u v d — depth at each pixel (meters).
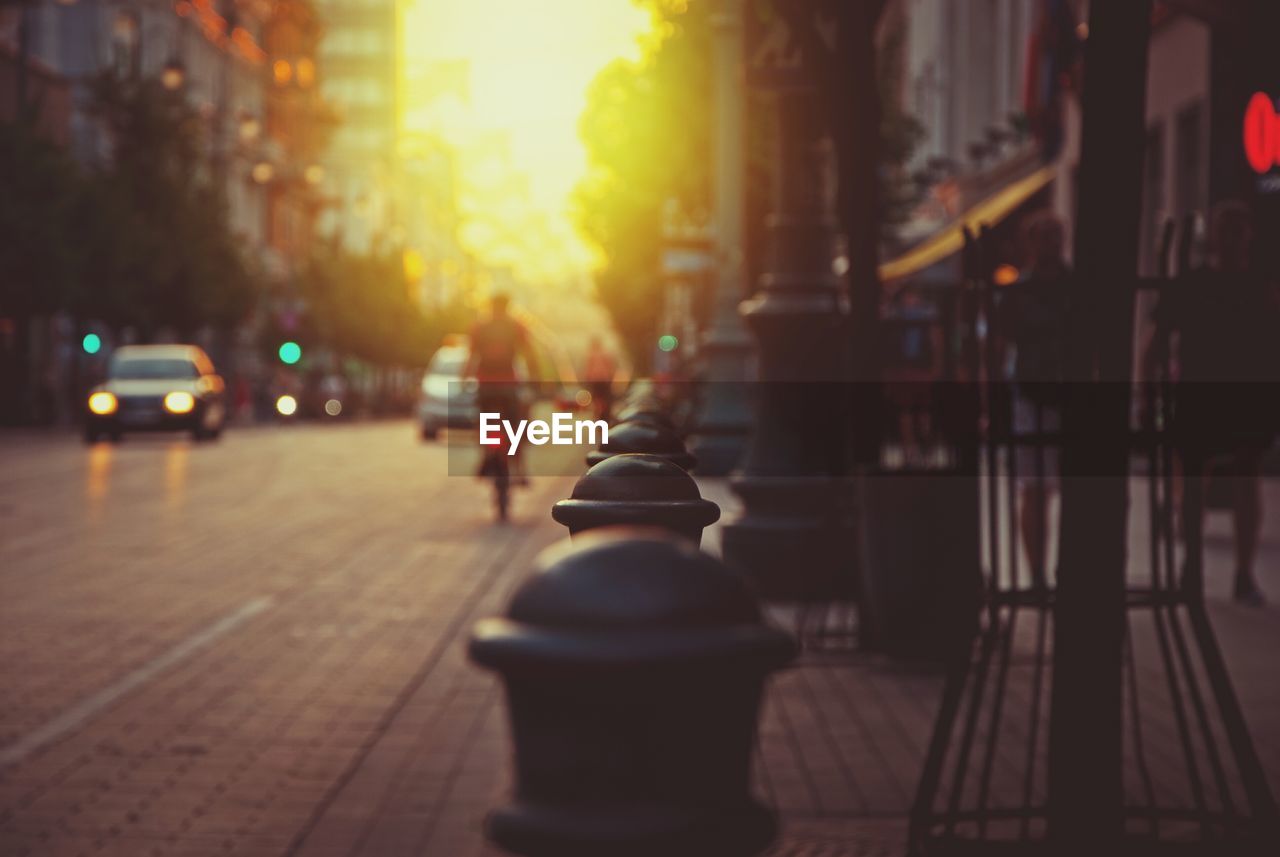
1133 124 4.89
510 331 18.95
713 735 1.62
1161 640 5.42
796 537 11.62
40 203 49.34
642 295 42.50
